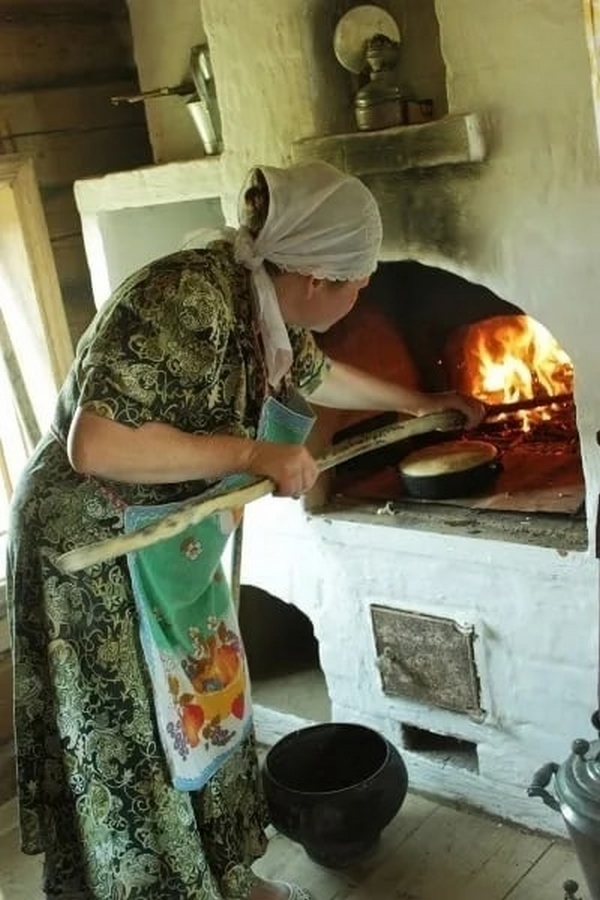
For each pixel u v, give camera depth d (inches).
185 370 62.3
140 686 68.7
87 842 70.0
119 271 98.6
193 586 69.8
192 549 68.5
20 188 99.3
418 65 80.7
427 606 84.0
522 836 83.4
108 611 67.0
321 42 79.8
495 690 82.1
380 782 79.0
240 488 62.4
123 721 68.6
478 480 85.4
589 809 61.8
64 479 66.6
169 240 102.2
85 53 105.7
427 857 82.7
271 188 63.7
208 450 62.9
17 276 102.4
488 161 70.6
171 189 89.5
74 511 65.9
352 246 65.1
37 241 101.0
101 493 65.7
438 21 72.5
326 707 99.1
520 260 71.1
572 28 64.4
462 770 86.9
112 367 60.7
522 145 68.7
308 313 69.4
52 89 102.9
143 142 112.2
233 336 65.2
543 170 68.2
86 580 66.2
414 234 75.8
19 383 106.1
